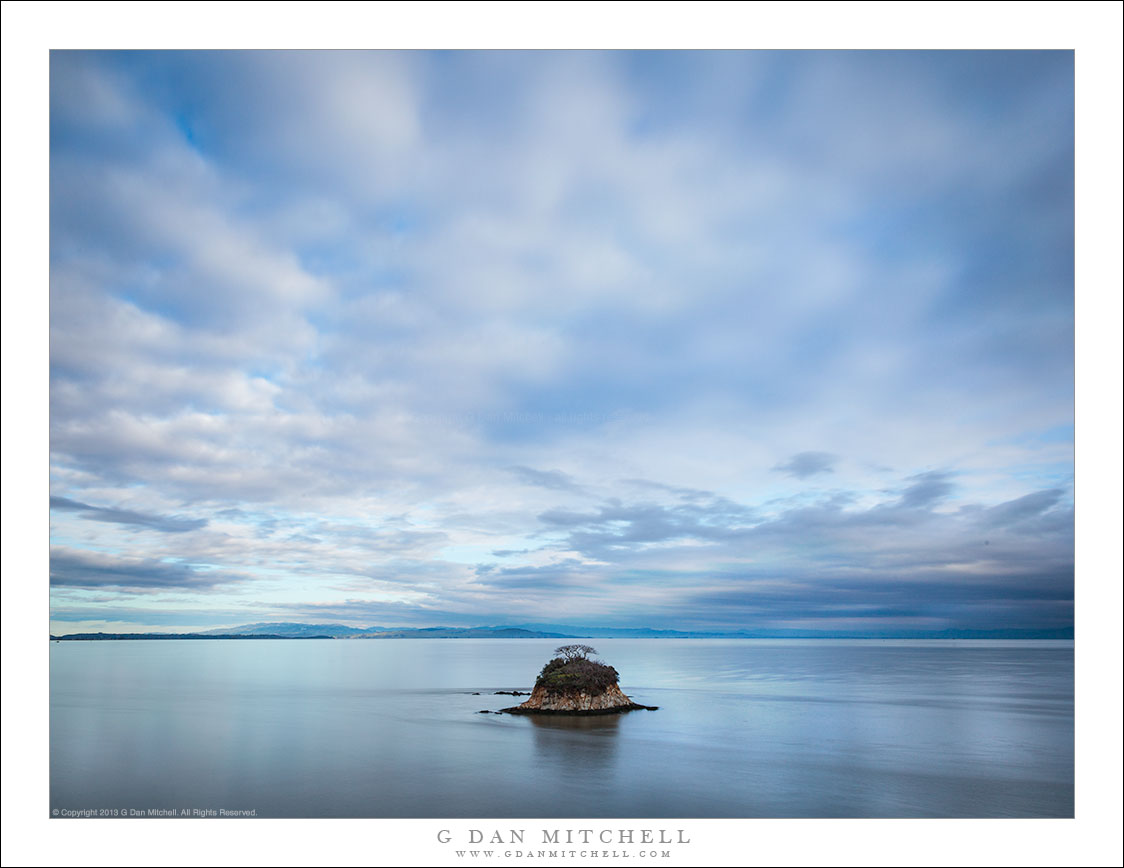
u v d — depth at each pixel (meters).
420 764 36.03
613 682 59.25
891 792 31.03
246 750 39.56
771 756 38.47
